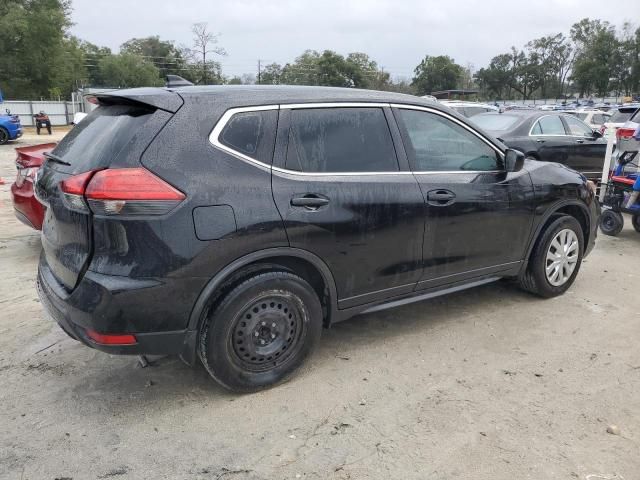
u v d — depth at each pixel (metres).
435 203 3.80
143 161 2.84
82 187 2.82
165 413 3.14
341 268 3.46
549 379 3.54
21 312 4.49
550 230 4.65
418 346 3.99
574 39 91.62
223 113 3.09
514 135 9.80
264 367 3.32
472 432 2.97
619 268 5.96
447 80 84.75
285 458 2.76
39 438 2.89
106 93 3.16
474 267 4.20
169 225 2.83
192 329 3.00
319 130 3.41
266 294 3.18
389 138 3.71
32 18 48.91
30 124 41.66
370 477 2.63
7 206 8.87
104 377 3.52
